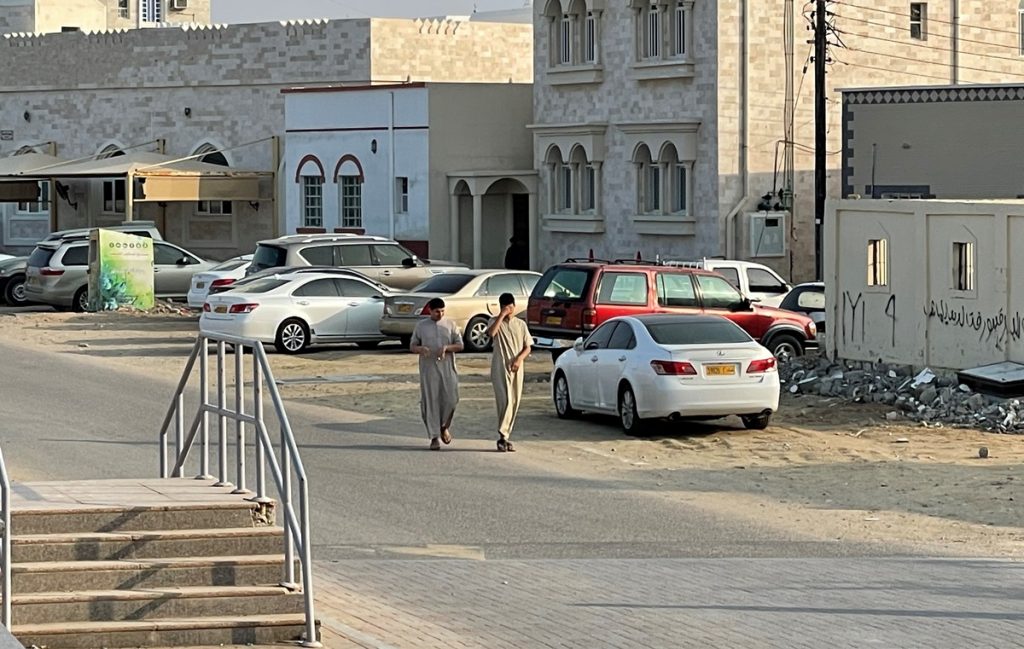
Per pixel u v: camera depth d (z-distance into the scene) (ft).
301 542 41.19
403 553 54.29
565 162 182.39
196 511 45.09
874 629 43.55
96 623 41.04
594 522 60.03
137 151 227.40
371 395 99.04
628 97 174.91
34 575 42.06
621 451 77.25
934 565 52.49
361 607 46.06
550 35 184.44
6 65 245.65
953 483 68.03
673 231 169.07
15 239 242.99
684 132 167.12
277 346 124.36
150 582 42.86
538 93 187.32
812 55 168.96
